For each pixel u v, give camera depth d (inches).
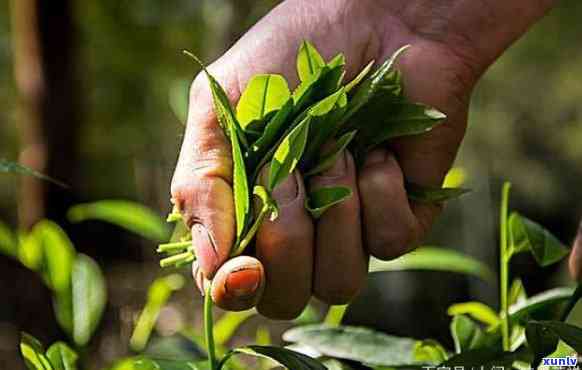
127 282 74.7
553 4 20.2
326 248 18.0
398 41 19.7
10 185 124.3
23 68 71.2
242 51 19.0
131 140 108.6
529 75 104.2
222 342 23.0
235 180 16.5
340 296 18.3
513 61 103.3
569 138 104.7
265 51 19.0
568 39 100.7
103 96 104.2
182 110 22.0
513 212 20.1
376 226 18.4
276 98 16.8
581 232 20.4
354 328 20.3
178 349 21.9
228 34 48.8
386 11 19.8
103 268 94.5
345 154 17.9
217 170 17.4
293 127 16.6
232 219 17.2
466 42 19.8
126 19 95.0
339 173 17.8
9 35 115.9
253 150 16.8
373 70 19.6
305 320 22.9
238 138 16.7
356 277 18.3
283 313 18.1
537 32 100.7
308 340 20.1
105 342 47.1
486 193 106.2
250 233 16.8
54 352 18.9
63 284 22.4
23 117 71.2
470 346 20.1
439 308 94.0
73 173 70.5
